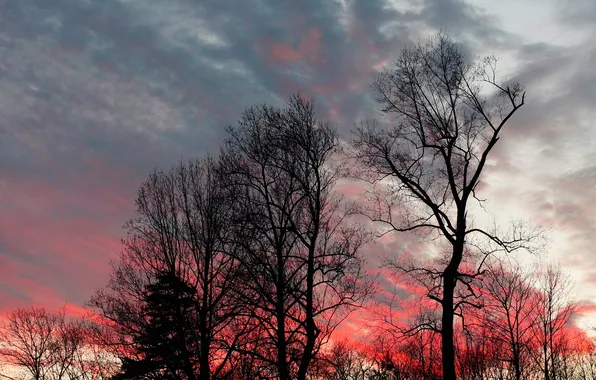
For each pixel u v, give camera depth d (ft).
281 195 106.42
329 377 131.54
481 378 138.72
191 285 120.57
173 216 124.88
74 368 175.63
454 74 96.17
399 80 99.19
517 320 134.62
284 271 102.17
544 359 139.33
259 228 101.45
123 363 124.57
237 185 108.06
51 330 180.55
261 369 105.29
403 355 137.59
